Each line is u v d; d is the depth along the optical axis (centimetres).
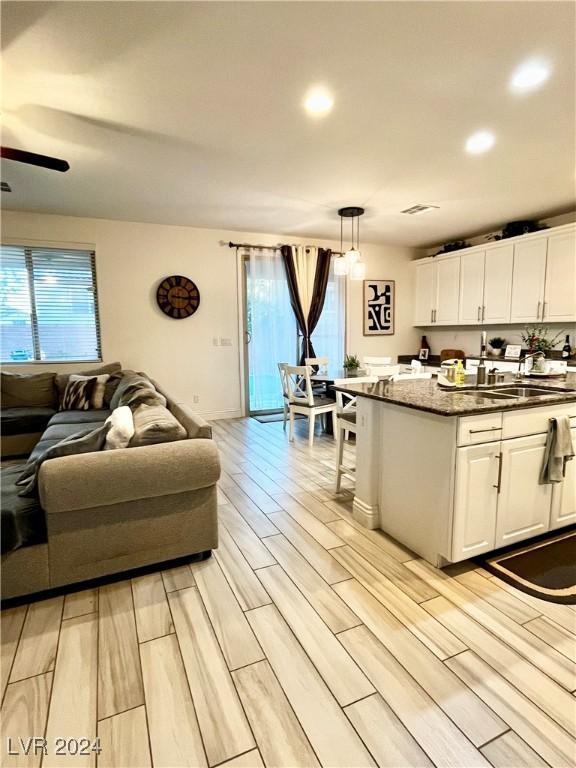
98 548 200
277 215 471
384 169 336
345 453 423
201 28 176
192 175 344
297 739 127
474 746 124
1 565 183
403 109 244
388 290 666
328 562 225
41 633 172
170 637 170
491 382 292
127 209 443
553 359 475
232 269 557
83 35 180
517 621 178
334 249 617
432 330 691
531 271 487
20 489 210
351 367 503
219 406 573
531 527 237
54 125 261
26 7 162
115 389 415
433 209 452
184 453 209
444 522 212
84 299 485
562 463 233
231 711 136
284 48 190
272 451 431
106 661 157
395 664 155
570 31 180
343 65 203
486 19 173
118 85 218
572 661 156
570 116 254
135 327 511
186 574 214
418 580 208
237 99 232
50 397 426
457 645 164
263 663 156
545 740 126
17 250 451
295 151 300
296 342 599
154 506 209
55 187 369
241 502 304
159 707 138
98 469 190
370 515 262
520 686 145
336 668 153
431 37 183
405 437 236
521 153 307
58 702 140
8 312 455
